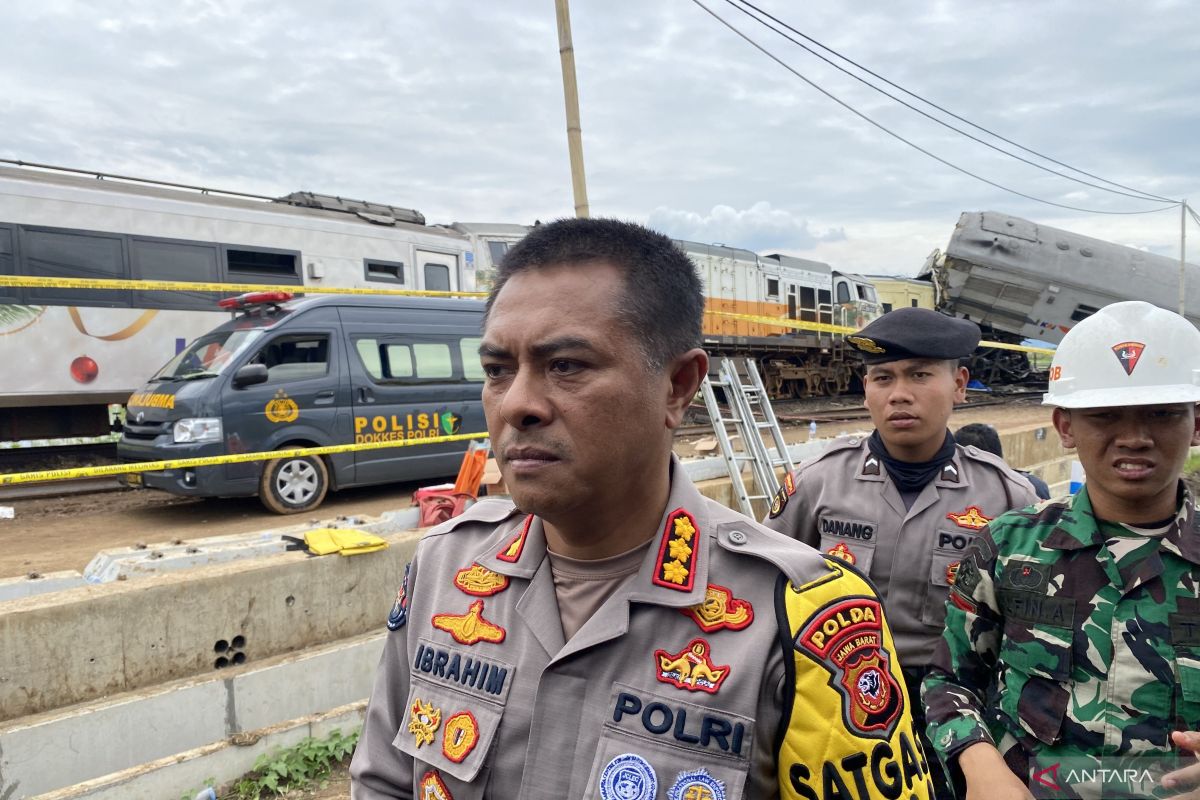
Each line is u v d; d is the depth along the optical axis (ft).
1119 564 4.93
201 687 11.08
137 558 12.83
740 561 3.50
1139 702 4.68
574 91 18.86
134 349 28.76
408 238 37.14
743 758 3.09
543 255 3.38
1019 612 5.17
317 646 12.69
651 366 3.35
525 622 3.64
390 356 24.82
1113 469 4.85
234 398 21.57
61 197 27.30
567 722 3.33
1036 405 61.00
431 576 4.14
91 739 10.15
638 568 3.56
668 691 3.24
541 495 3.26
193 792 10.36
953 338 7.54
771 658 3.21
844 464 8.29
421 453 25.16
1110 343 5.00
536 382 3.27
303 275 33.19
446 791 3.53
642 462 3.40
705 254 53.26
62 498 26.20
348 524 15.52
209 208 30.66
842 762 3.11
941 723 5.22
